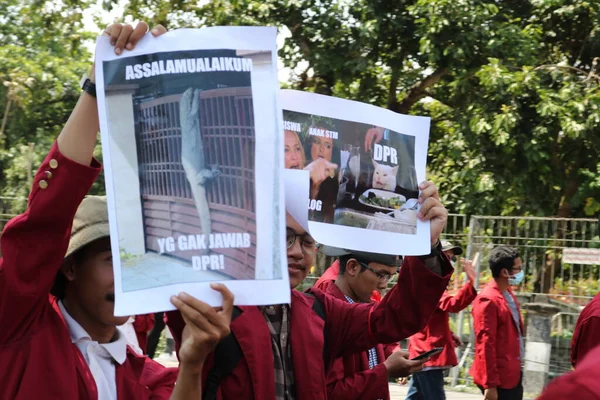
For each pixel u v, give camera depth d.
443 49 13.67
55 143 2.27
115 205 2.08
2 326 2.31
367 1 13.98
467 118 13.76
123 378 2.50
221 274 2.06
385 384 3.56
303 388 2.83
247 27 2.15
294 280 2.98
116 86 2.11
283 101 2.83
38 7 15.90
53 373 2.31
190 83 2.13
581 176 13.77
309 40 14.60
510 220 10.44
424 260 3.07
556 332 10.09
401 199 2.95
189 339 2.03
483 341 7.27
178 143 2.11
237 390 2.72
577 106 12.71
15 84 18.73
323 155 2.85
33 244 2.25
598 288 10.06
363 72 14.28
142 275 2.05
